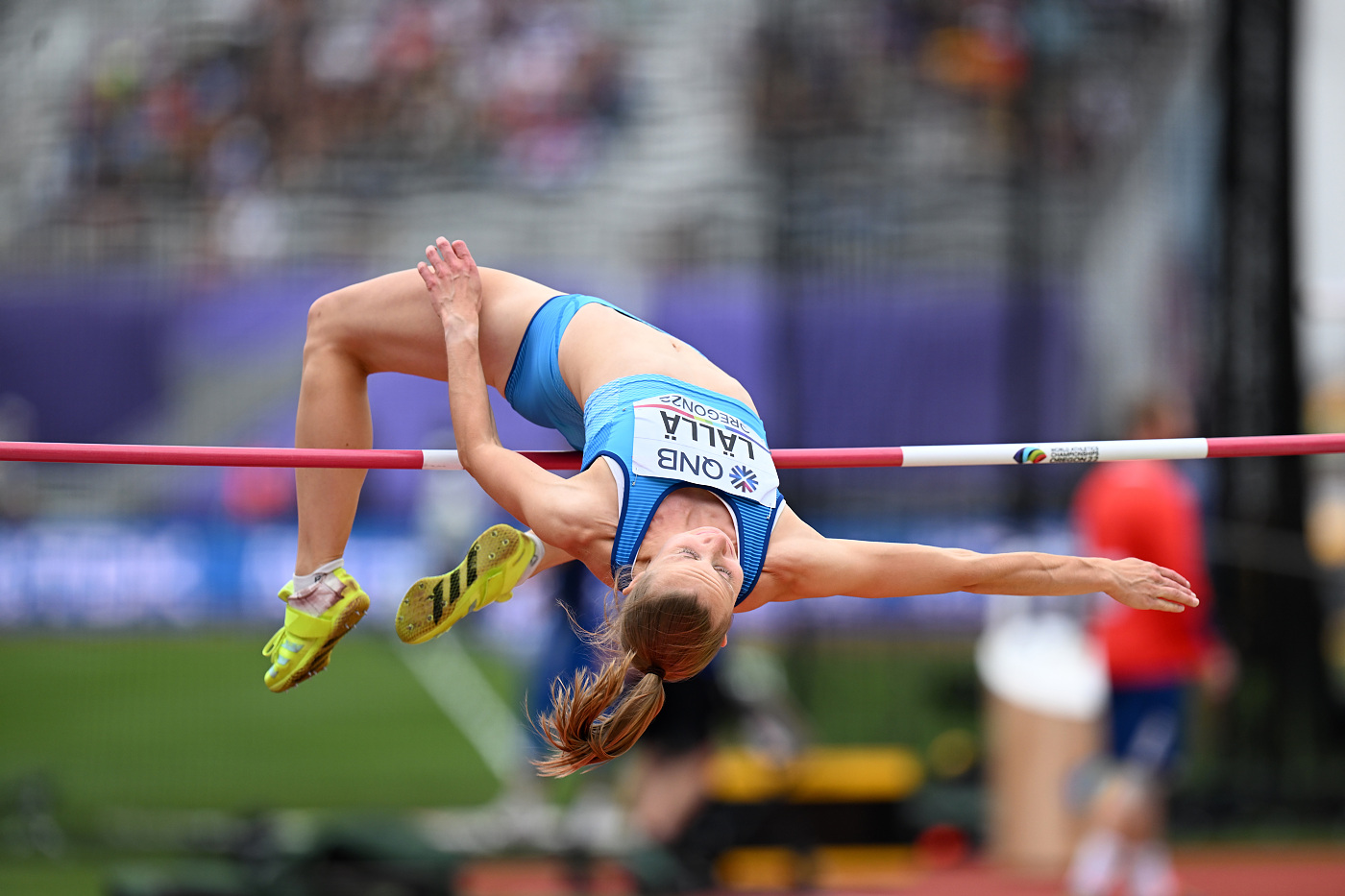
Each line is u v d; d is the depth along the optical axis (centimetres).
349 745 2948
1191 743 2744
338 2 5650
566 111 5562
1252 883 2164
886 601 3703
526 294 1137
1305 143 4750
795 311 3122
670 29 5622
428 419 4531
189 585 4425
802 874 2122
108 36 5581
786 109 3697
